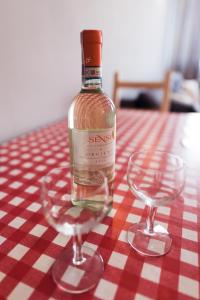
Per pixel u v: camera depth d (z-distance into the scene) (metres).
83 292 0.31
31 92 1.06
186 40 3.79
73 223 0.35
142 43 2.71
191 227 0.44
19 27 0.92
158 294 0.31
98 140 0.42
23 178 0.62
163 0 3.01
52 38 1.13
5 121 0.95
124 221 0.46
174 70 4.00
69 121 0.51
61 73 1.25
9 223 0.45
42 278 0.34
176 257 0.37
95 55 0.39
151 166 0.52
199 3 3.56
